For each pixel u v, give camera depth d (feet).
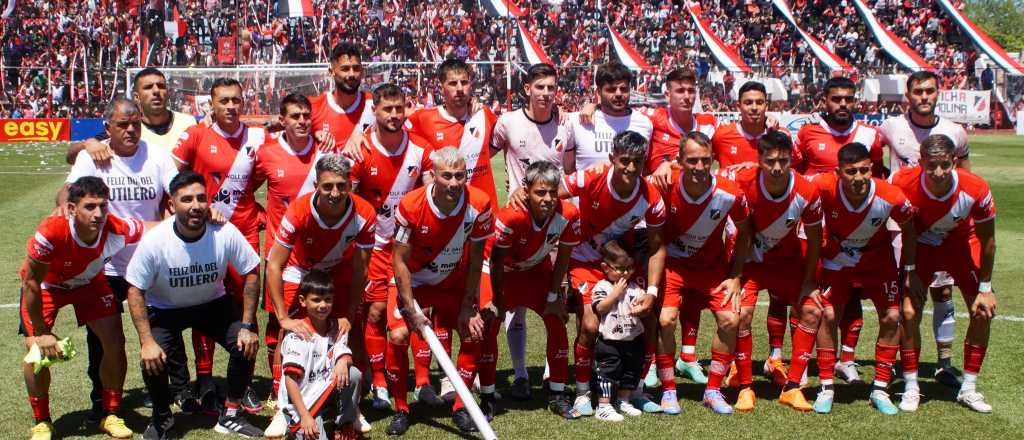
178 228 17.95
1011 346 24.35
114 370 18.54
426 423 19.31
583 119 23.84
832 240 20.47
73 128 98.84
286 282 19.75
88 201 17.07
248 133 22.13
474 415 17.49
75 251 17.58
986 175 64.80
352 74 23.34
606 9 118.11
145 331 17.78
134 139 20.12
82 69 98.07
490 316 19.31
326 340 17.74
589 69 98.07
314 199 18.57
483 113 24.20
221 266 18.48
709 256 20.40
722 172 22.41
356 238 18.95
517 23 108.78
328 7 106.22
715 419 19.44
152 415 18.58
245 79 91.50
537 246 19.52
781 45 117.29
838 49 119.03
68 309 28.96
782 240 20.63
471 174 23.97
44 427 18.16
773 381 22.40
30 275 17.34
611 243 19.26
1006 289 31.07
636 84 100.73
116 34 103.96
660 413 19.90
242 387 18.67
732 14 122.52
